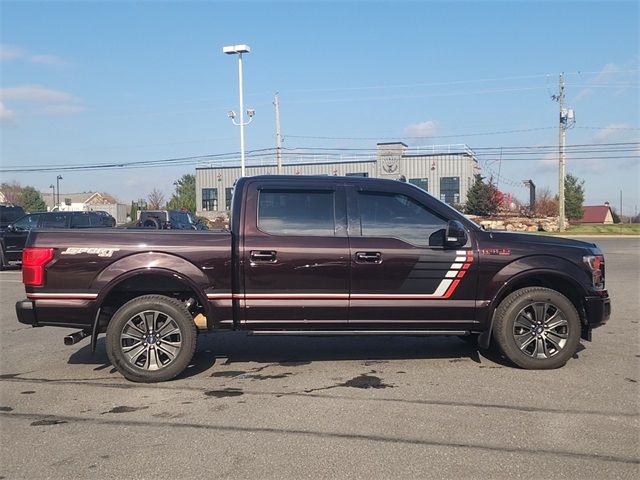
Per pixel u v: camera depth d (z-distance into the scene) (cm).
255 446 424
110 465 396
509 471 382
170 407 513
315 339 779
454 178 5253
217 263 592
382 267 600
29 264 579
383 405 510
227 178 5850
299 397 536
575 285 621
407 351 710
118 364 584
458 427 457
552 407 502
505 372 612
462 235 593
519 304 614
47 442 436
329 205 614
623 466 389
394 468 387
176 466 393
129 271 582
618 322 892
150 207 7738
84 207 6900
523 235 639
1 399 539
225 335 808
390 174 5272
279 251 594
